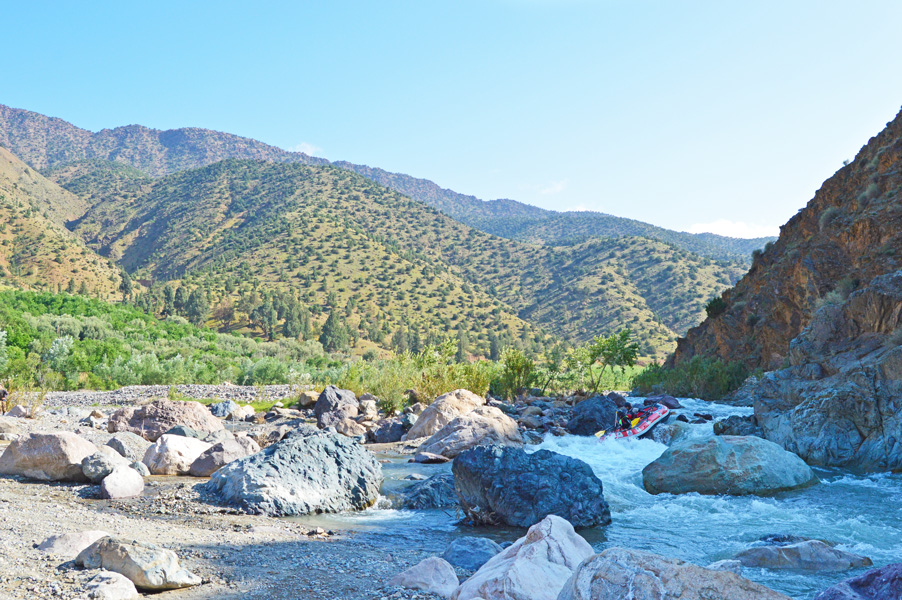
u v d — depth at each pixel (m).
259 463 11.11
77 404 30.64
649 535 9.16
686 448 12.90
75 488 11.32
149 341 96.62
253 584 6.14
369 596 5.91
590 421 19.97
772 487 12.12
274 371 55.69
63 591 5.21
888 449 14.09
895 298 16.98
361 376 31.75
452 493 11.88
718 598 4.08
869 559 7.53
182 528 8.62
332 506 10.92
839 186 37.56
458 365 28.12
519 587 5.38
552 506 9.76
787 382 17.41
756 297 39.62
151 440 18.48
